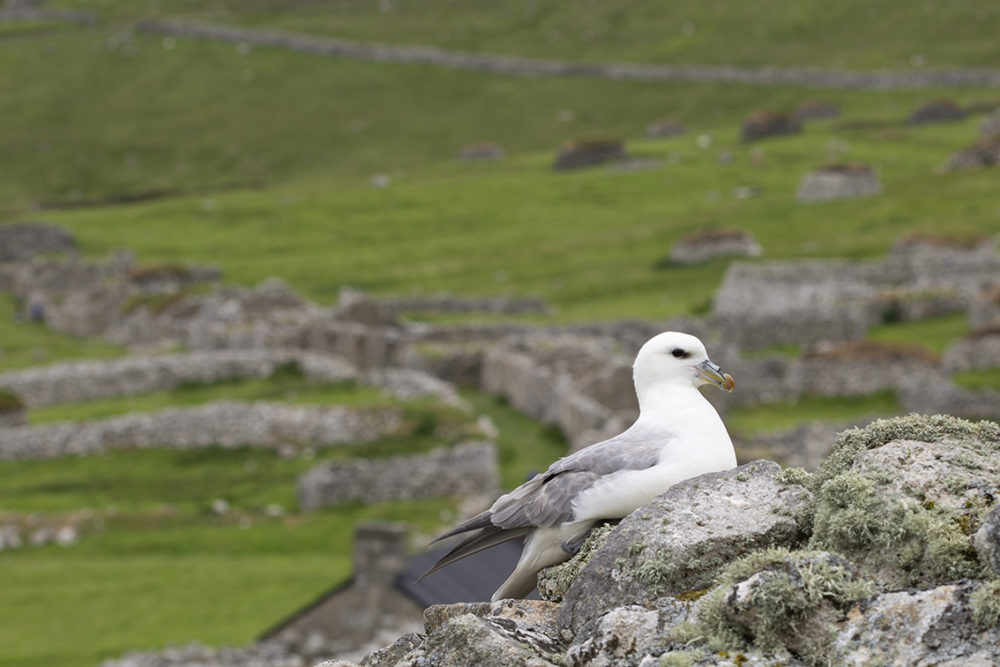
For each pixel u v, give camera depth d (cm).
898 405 6650
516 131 18850
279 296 9300
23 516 5994
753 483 758
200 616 4728
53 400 7738
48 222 13725
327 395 7256
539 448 6512
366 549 4156
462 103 19975
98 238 13088
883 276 8744
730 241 10425
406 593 4097
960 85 18762
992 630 599
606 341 8031
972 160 12694
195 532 5884
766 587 639
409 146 18338
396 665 711
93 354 9231
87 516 6009
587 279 10450
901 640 612
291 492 6269
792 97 19075
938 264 8681
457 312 9706
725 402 6638
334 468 6128
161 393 7762
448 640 695
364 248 12400
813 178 12300
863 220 10875
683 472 810
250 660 4162
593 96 19912
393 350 8000
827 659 621
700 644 652
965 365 6919
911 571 659
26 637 4594
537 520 817
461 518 5841
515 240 12338
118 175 17200
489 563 2819
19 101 19900
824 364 6950
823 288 8669
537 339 8100
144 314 9525
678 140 16850
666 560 707
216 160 17800
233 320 8931
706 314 8956
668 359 873
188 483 6438
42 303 10544
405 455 6222
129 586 5169
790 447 5938
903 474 712
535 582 841
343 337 8025
